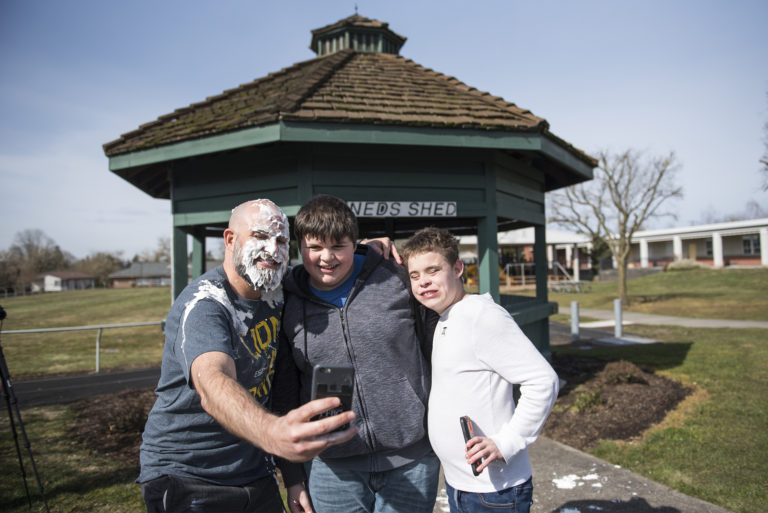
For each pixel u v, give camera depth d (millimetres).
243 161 4480
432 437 1796
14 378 8211
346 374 1417
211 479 1601
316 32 6969
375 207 4324
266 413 1096
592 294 26094
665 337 11039
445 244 1793
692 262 35250
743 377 6340
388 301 1804
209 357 1316
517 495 1679
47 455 4078
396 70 5812
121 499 3256
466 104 4836
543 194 6316
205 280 1595
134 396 6230
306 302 1822
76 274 76438
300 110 3941
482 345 1677
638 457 3750
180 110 5367
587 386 5883
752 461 3617
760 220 34750
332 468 1799
